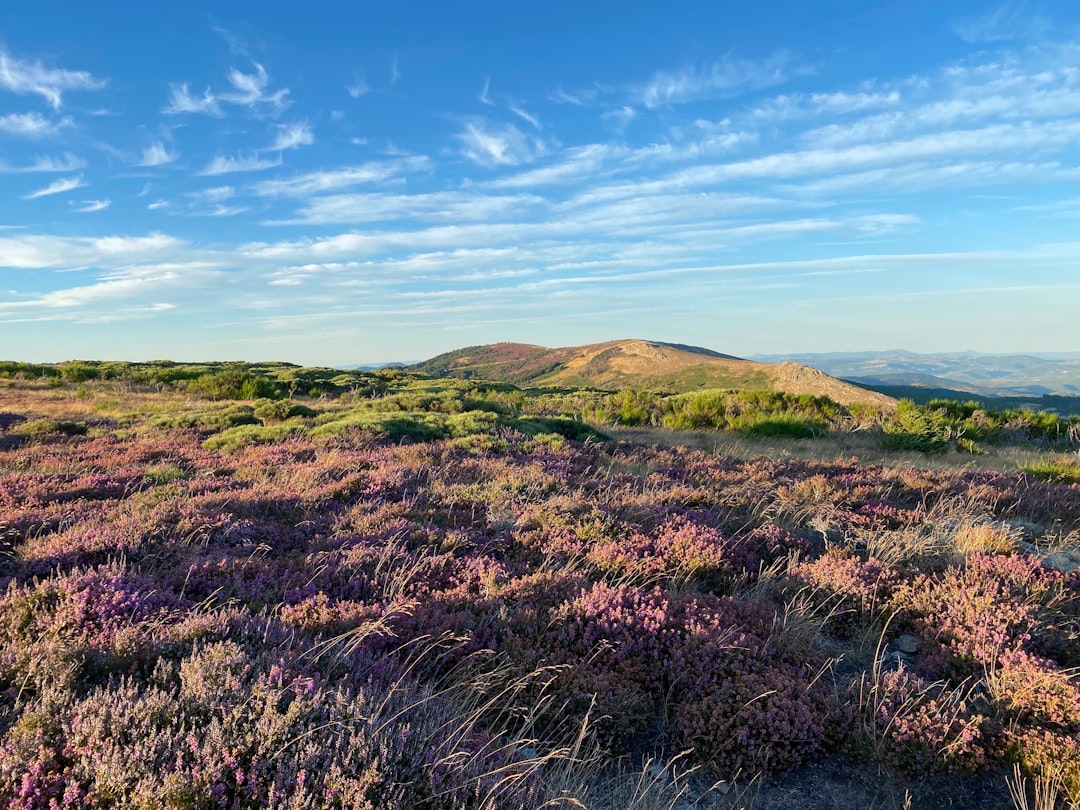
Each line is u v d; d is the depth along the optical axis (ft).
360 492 29.86
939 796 11.68
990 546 22.91
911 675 14.44
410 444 47.70
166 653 12.69
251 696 10.66
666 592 18.11
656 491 31.48
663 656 15.06
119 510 25.36
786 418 66.33
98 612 14.32
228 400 94.17
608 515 24.77
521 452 43.65
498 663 14.34
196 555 19.69
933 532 25.39
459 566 20.22
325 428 52.13
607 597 16.87
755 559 22.59
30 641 13.37
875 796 11.71
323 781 9.17
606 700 13.21
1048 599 18.45
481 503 28.22
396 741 10.11
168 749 9.36
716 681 14.10
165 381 121.19
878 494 32.73
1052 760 11.67
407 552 21.54
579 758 12.19
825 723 13.02
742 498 30.04
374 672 12.85
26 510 25.61
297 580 18.44
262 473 34.94
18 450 45.34
